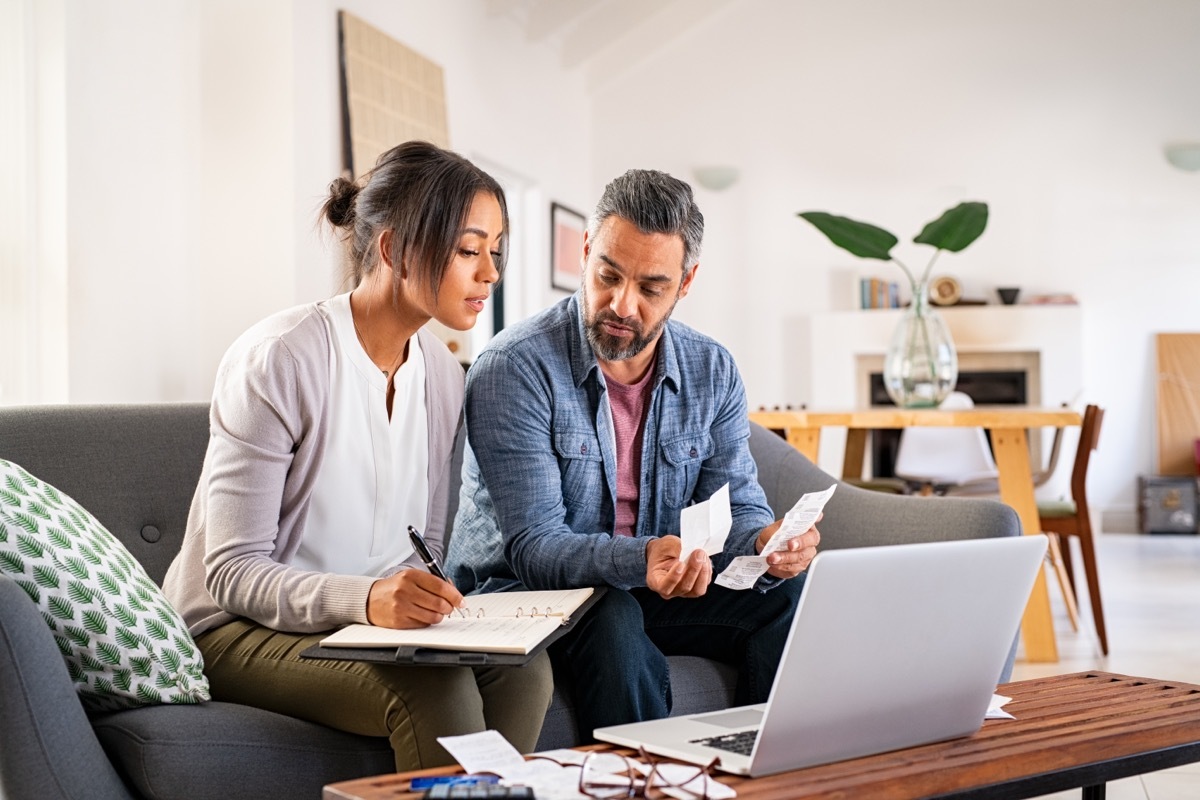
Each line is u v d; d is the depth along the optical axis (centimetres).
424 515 184
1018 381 784
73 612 144
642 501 202
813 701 119
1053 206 787
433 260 170
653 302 188
